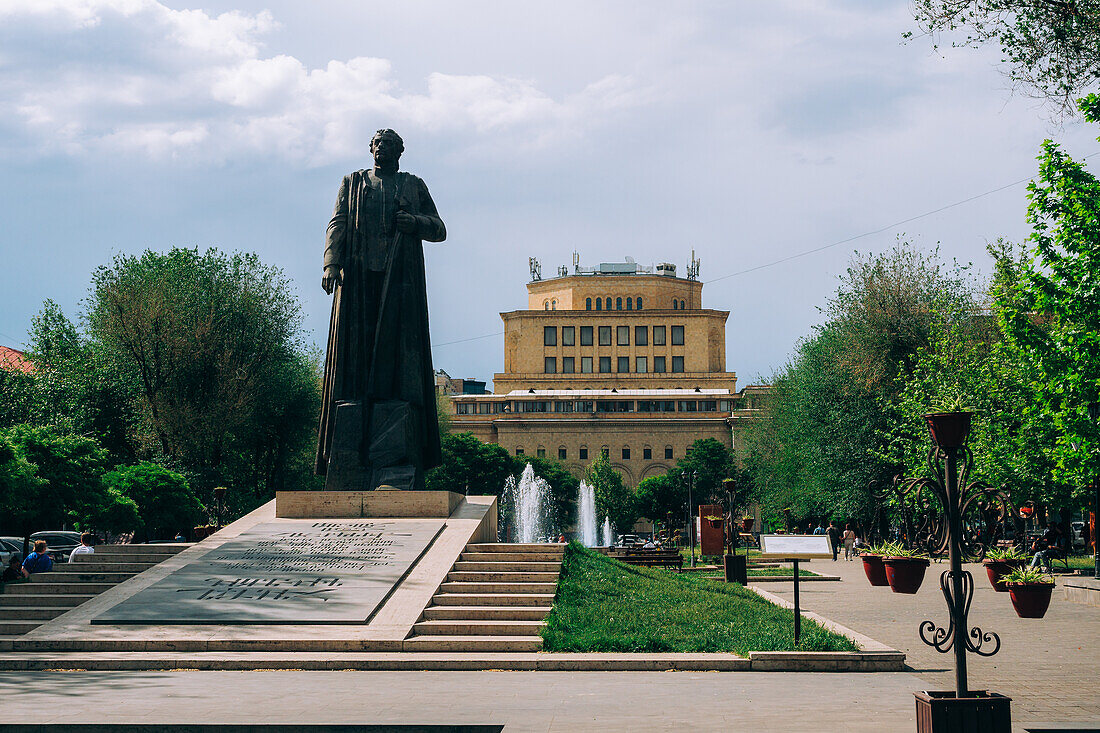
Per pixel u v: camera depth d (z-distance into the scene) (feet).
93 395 155.33
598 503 315.78
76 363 156.97
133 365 157.48
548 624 54.75
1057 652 53.42
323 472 84.07
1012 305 76.23
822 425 162.71
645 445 373.81
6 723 34.24
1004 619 69.21
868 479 153.99
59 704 38.19
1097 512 92.12
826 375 163.12
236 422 157.48
